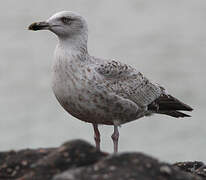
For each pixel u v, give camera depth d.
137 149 20.59
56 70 9.81
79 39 9.95
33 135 22.48
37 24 9.98
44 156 7.47
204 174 9.29
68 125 23.20
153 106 11.06
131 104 10.23
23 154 7.54
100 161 6.98
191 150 20.47
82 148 7.22
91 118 10.07
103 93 9.84
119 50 41.31
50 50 40.69
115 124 10.23
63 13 10.00
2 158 7.52
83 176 6.73
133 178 6.73
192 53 38.78
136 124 22.84
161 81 31.66
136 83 10.55
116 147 10.24
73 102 9.79
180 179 6.91
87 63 9.88
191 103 26.80
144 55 38.97
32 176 7.04
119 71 10.21
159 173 6.88
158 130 22.30
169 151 20.38
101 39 45.31
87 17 55.25
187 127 22.52
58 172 7.05
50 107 26.16
